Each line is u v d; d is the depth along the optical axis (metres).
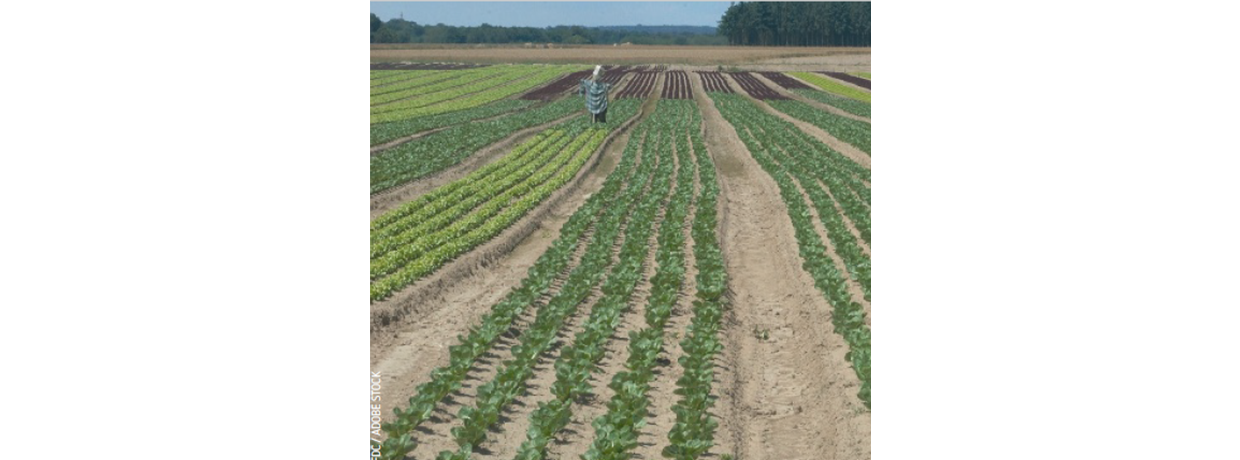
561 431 12.75
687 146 40.19
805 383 14.98
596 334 15.58
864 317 16.58
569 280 19.12
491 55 125.12
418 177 31.95
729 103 64.69
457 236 22.94
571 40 172.50
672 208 26.70
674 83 85.06
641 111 59.69
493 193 29.42
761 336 17.20
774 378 15.34
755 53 129.75
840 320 16.34
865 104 66.88
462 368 14.17
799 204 26.66
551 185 30.23
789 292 19.70
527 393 13.94
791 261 21.56
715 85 83.12
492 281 20.78
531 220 25.94
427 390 13.18
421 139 43.09
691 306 18.25
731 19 147.12
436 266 20.08
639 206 26.70
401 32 151.12
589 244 22.47
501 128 47.28
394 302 17.50
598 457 11.39
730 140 45.66
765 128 48.53
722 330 16.77
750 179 34.66
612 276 19.28
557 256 21.23
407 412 12.49
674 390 13.41
